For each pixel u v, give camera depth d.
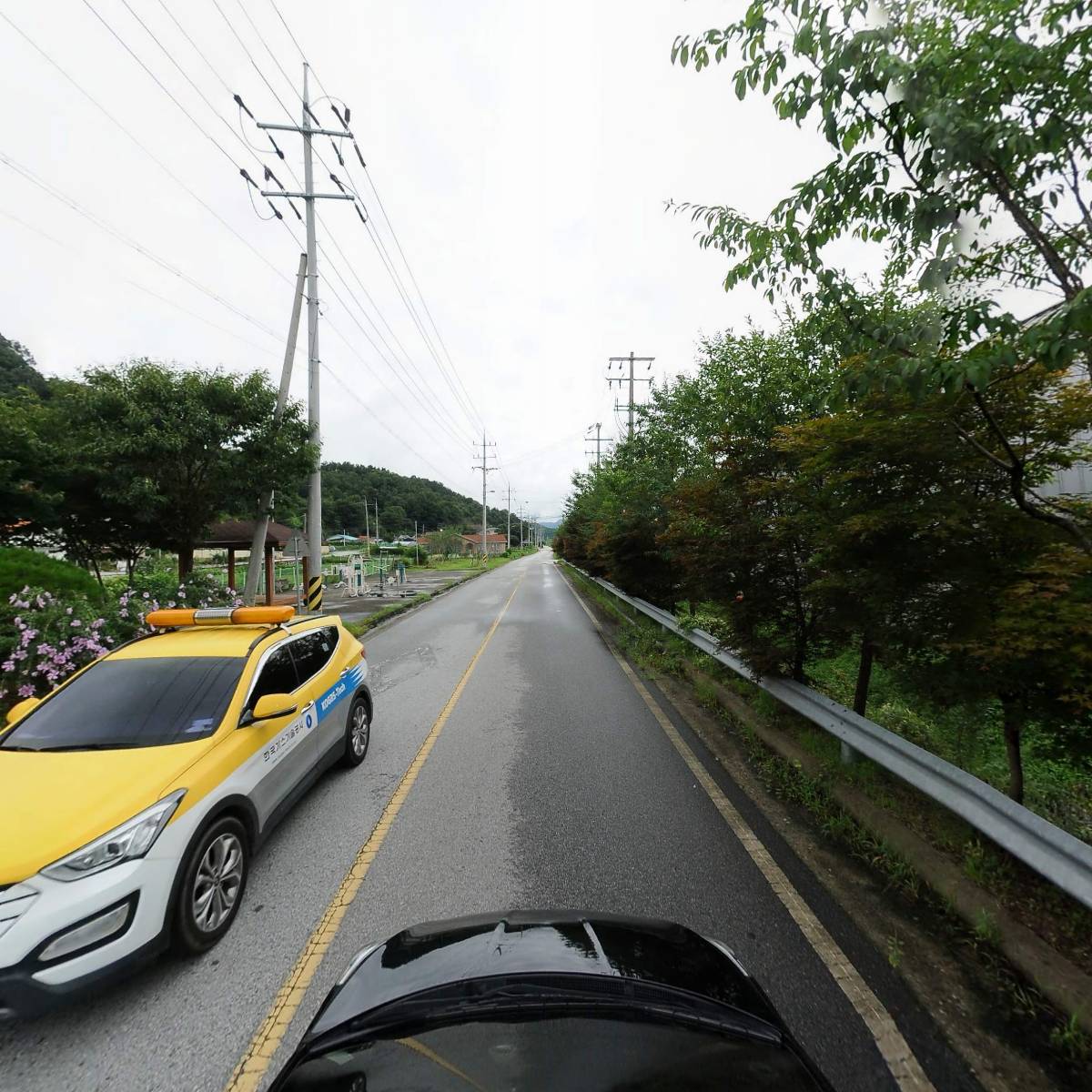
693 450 11.40
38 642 6.37
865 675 5.38
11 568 7.05
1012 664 3.15
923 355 2.53
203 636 4.52
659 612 13.40
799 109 2.69
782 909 3.38
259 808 3.72
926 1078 2.26
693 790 5.15
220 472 11.84
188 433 11.24
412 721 7.36
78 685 3.95
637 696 8.57
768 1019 1.92
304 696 4.66
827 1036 2.46
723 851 4.06
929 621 3.76
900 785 4.66
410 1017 1.80
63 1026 2.57
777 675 6.11
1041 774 5.60
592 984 1.93
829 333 3.04
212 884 3.16
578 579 37.31
